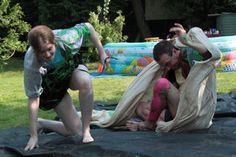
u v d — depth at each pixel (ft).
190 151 12.07
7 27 46.47
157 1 61.87
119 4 58.75
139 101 15.47
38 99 13.52
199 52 13.99
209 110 14.52
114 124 15.64
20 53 58.54
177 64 14.67
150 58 37.58
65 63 13.53
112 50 39.27
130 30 63.46
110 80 35.22
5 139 15.12
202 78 13.94
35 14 58.59
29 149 13.26
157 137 13.67
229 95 20.84
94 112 16.99
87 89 13.78
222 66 37.35
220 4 55.93
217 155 11.68
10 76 42.52
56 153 12.78
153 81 15.42
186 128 14.38
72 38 13.60
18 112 24.22
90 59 48.42
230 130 14.40
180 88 14.60
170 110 14.65
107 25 48.44
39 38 12.51
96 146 12.87
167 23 63.00
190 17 56.70
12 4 57.41
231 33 52.19
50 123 15.10
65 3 53.62
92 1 54.90
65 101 14.56
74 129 14.62
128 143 13.06
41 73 13.15
